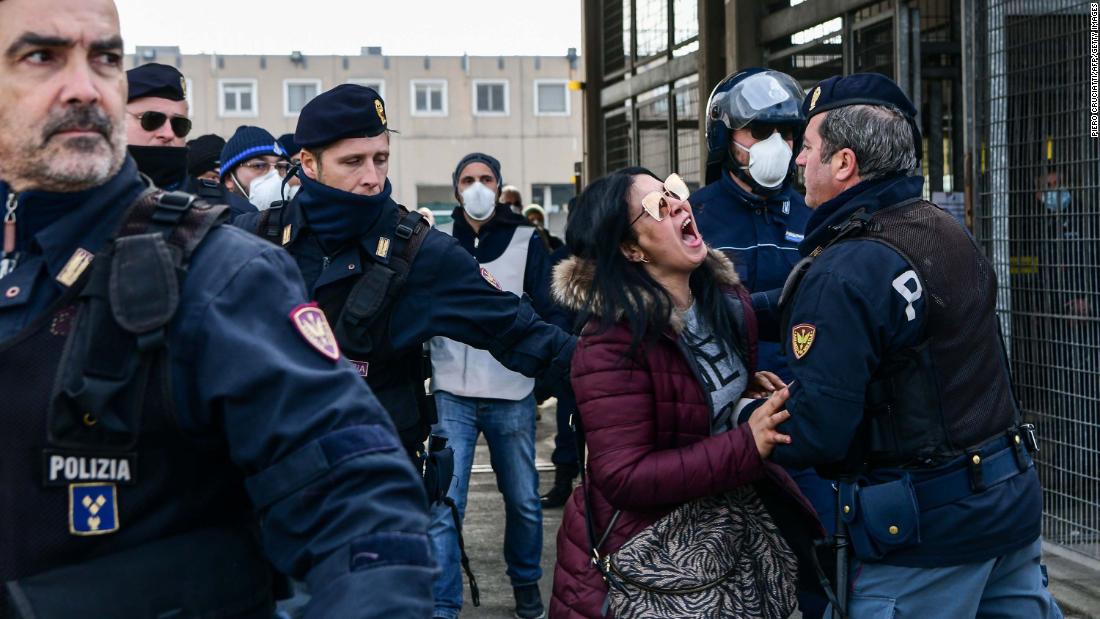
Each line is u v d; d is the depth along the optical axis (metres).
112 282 1.38
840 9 6.31
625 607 2.46
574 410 2.60
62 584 1.35
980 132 5.35
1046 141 4.97
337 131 2.96
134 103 3.85
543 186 44.31
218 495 1.46
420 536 1.38
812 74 6.78
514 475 4.68
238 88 42.97
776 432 2.44
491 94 43.94
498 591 5.08
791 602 2.56
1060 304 4.96
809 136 2.71
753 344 2.67
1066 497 5.03
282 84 43.06
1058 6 4.85
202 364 1.39
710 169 4.00
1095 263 4.74
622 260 2.54
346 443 1.38
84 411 1.36
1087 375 4.84
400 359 3.06
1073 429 4.95
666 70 8.61
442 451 3.28
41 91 1.41
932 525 2.45
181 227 1.45
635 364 2.49
